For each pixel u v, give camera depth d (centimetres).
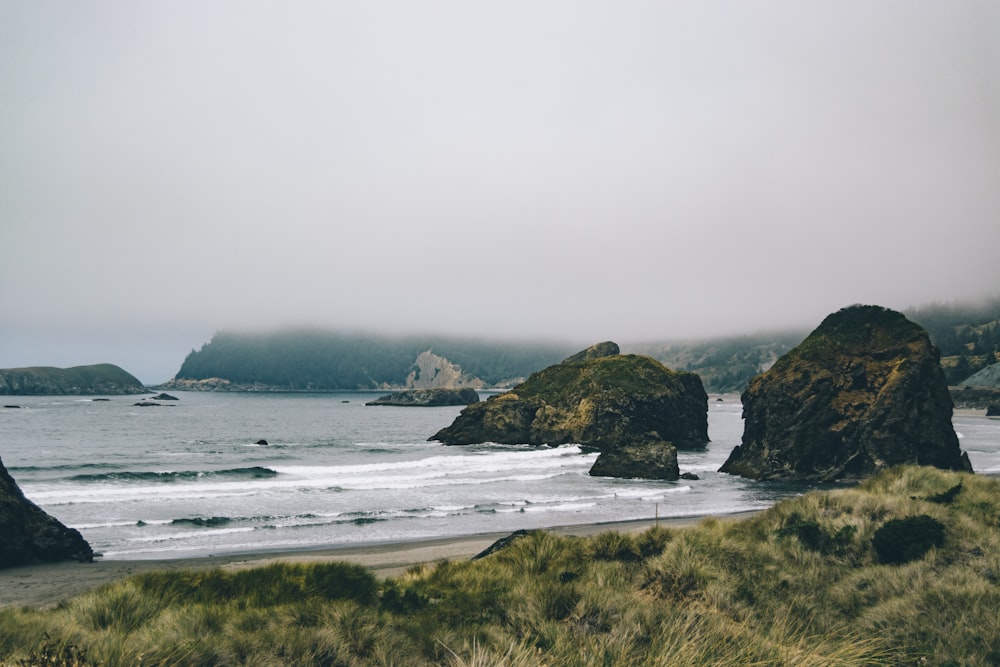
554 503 4175
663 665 643
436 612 1120
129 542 2972
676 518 3659
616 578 1207
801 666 682
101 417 15450
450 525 3453
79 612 1096
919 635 890
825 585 1230
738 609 1033
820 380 5478
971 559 1250
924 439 5044
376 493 4594
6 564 2347
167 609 1128
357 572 1445
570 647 732
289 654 803
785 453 5425
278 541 3034
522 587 1120
